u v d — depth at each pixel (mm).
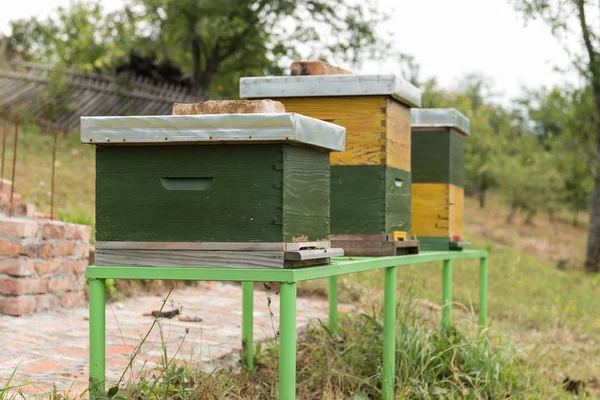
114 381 3943
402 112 4656
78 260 6715
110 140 3086
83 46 21203
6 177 11805
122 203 3154
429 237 5734
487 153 30766
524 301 9992
